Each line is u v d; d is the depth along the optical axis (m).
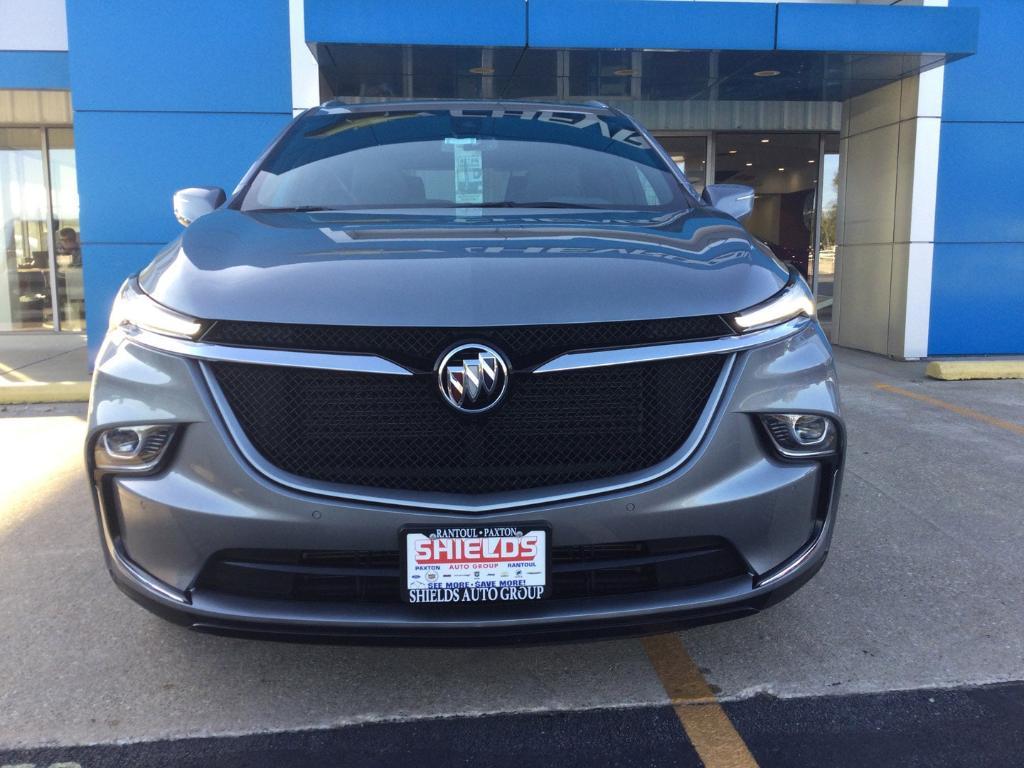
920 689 2.53
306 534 2.04
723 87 9.25
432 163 3.32
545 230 2.57
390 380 2.07
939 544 3.65
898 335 8.97
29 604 3.11
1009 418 6.02
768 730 2.33
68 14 7.52
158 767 2.18
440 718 2.39
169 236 7.82
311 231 2.57
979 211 8.86
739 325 2.18
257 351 2.07
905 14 7.77
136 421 2.10
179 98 7.70
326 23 7.33
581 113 3.81
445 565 2.04
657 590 2.14
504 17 7.52
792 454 2.21
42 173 11.95
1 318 12.20
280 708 2.44
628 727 2.35
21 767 2.17
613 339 2.12
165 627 2.93
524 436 2.09
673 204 3.17
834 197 11.06
